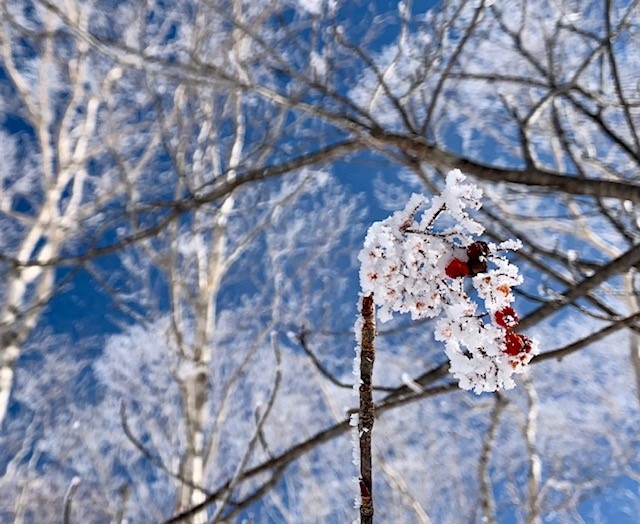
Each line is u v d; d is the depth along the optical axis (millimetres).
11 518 12125
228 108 7840
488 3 4086
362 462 1207
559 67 4441
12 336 6969
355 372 1294
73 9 7820
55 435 12555
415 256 1251
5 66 8695
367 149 3584
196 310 7363
